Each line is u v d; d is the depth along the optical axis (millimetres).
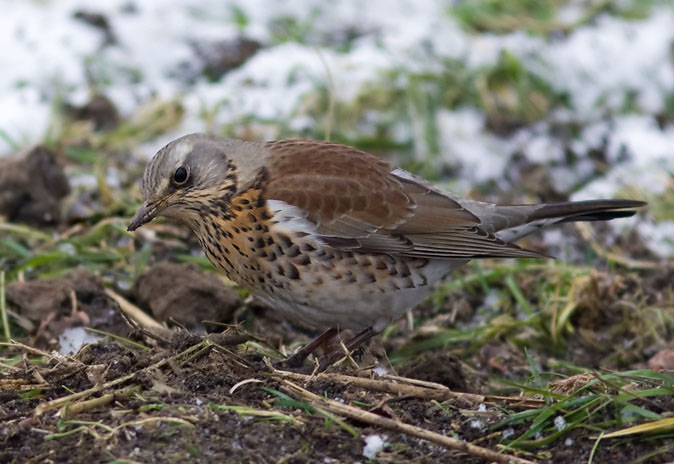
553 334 12211
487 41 18047
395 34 18031
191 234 13359
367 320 10562
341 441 8398
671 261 13844
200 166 10258
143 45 17672
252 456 8094
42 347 11164
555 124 16484
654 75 17500
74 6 18359
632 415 8672
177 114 15930
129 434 8234
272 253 10141
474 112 16641
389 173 10766
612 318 12539
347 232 10266
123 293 12125
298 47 17594
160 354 9531
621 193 14945
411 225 10500
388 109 16344
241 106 16203
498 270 13188
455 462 8266
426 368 10281
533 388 9078
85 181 14398
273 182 10219
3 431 8352
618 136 16281
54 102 15820
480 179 15492
